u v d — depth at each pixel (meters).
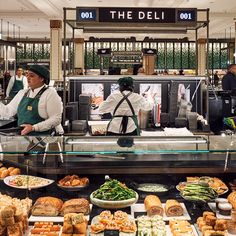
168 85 6.30
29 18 14.34
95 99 6.37
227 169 2.70
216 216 2.33
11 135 3.26
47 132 3.87
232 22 15.26
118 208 2.42
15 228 2.13
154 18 4.77
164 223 2.26
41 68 3.92
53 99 3.92
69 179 2.60
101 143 2.77
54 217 2.38
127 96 4.82
